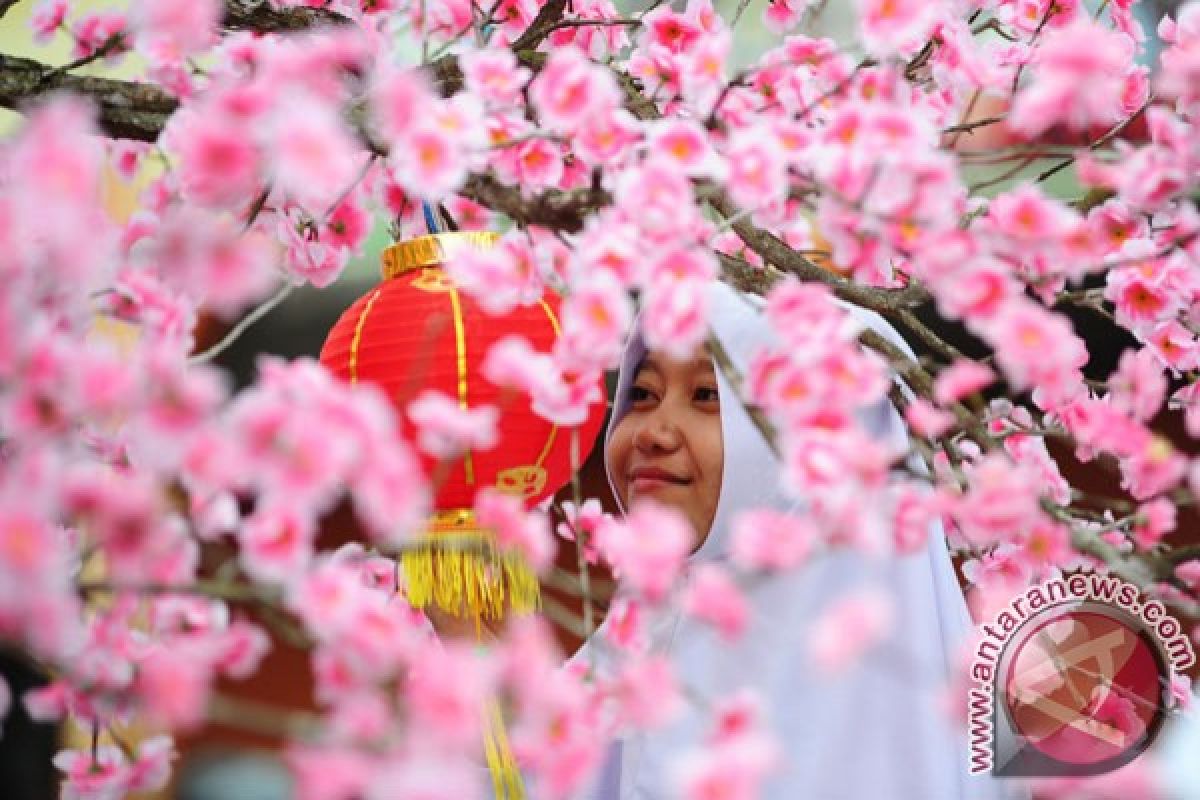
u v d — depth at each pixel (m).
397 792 3.86
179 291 4.34
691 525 7.11
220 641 4.50
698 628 6.72
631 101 5.81
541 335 6.76
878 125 4.29
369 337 6.80
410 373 6.67
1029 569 6.63
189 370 4.08
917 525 4.66
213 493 3.97
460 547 6.77
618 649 4.71
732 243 7.38
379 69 5.52
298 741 4.01
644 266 4.38
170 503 4.03
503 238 5.23
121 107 5.29
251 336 12.92
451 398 6.63
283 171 3.65
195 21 4.07
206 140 3.73
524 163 4.99
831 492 4.24
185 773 12.49
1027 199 4.47
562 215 4.98
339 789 3.88
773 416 4.45
